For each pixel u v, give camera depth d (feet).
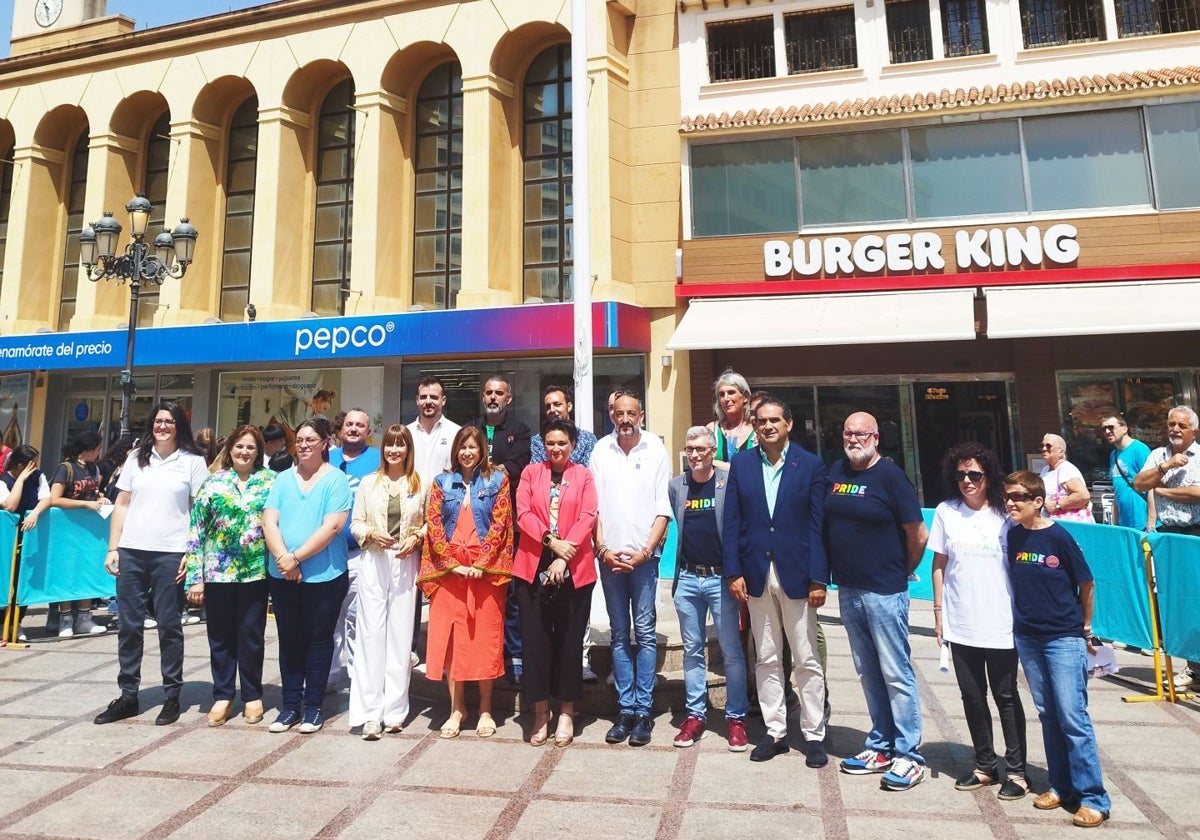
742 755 14.87
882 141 39.47
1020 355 38.81
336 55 48.57
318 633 16.71
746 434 16.92
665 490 16.30
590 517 15.89
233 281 53.06
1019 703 13.28
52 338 51.19
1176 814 12.15
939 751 15.11
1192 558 17.37
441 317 42.55
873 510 13.83
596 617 20.47
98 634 26.12
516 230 46.70
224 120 54.13
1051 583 12.67
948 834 11.57
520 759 14.73
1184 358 37.37
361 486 17.34
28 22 58.65
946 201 38.50
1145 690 18.84
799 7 42.06
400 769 14.28
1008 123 38.09
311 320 44.68
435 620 16.37
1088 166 37.14
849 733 16.16
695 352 42.39
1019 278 36.83
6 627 24.40
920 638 24.85
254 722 17.04
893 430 40.40
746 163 41.09
